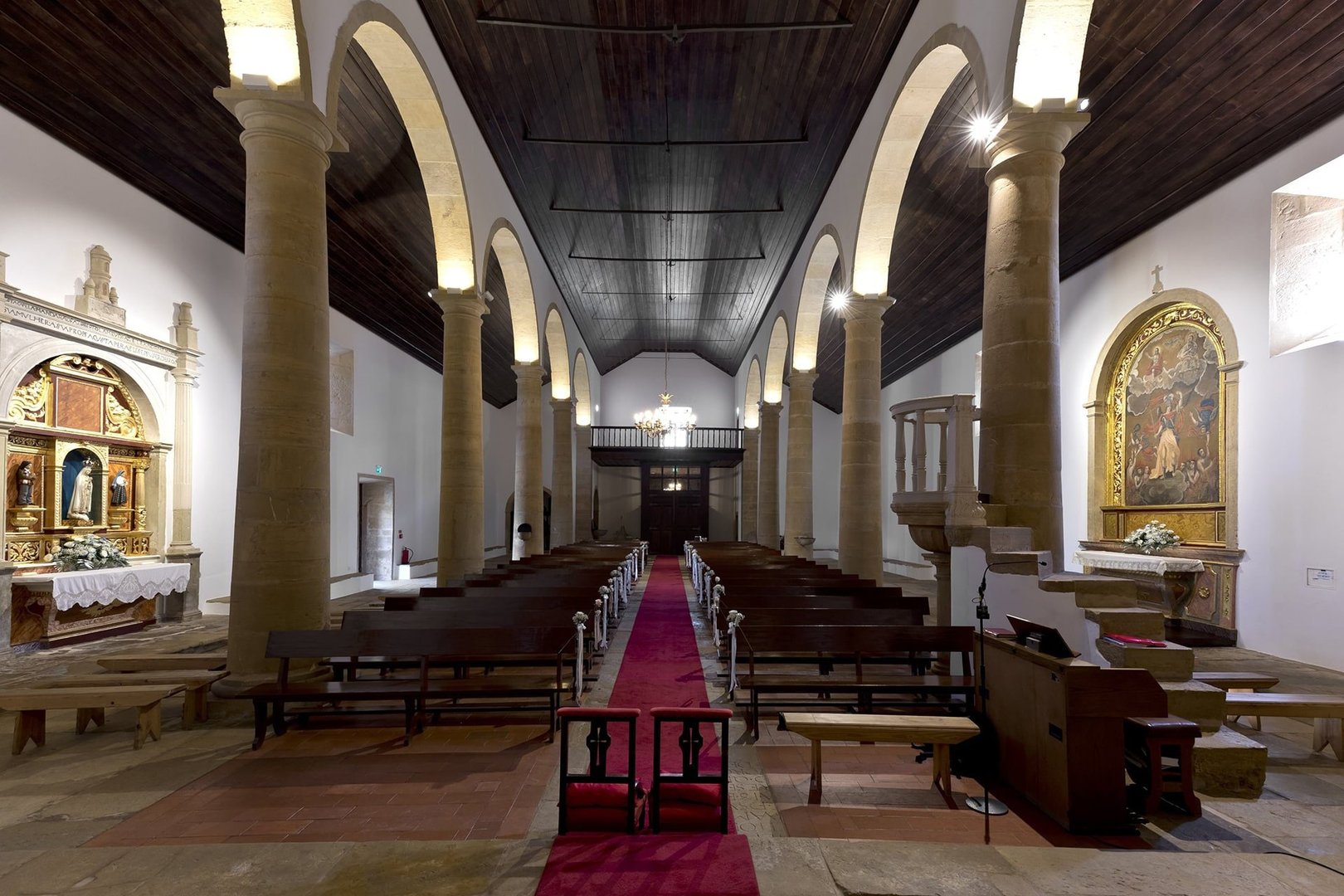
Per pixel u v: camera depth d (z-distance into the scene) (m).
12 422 7.26
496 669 6.53
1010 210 5.23
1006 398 5.20
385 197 9.91
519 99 9.35
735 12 7.90
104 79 6.93
